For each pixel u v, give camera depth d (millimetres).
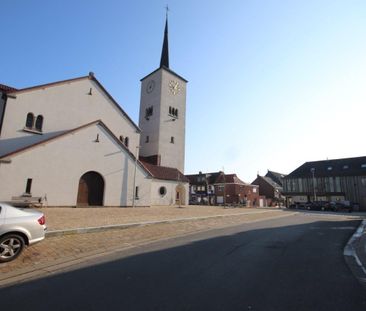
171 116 42719
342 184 52188
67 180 21141
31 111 23438
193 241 10172
